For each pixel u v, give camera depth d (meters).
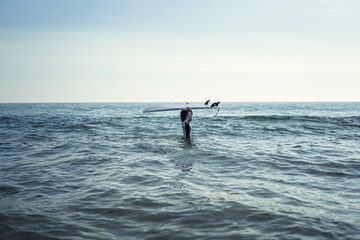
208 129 17.38
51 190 5.35
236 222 3.86
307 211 4.25
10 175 6.46
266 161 7.90
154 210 4.31
